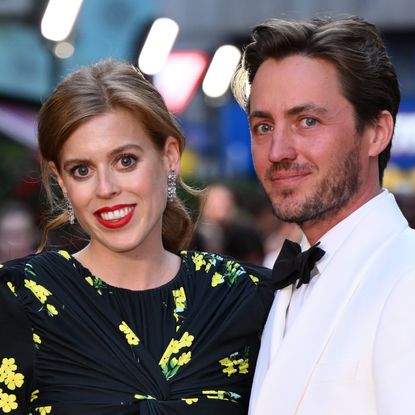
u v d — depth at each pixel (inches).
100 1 594.6
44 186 165.0
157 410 146.6
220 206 405.4
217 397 152.9
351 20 141.9
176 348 154.5
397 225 139.0
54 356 150.3
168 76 538.0
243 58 154.8
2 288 150.9
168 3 850.8
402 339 121.8
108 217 152.3
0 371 146.9
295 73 137.9
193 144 689.0
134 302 157.2
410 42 867.4
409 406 118.6
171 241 171.0
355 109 139.2
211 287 163.6
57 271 156.9
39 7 530.0
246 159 678.5
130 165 152.5
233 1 859.4
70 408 146.3
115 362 150.3
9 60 530.3
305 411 130.0
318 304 135.6
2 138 487.8
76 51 572.1
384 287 128.7
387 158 146.9
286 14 156.9
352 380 126.7
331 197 138.3
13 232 306.7
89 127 149.9
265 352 145.5
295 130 138.6
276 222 397.4
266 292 165.6
